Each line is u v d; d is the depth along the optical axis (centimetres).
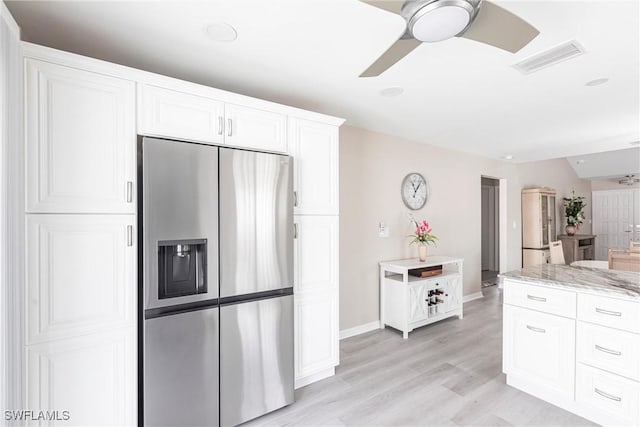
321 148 242
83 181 151
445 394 227
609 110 284
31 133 138
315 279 238
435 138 390
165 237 166
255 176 199
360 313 349
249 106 205
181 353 171
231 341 188
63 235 146
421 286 351
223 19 154
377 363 276
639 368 173
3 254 117
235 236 190
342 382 245
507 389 233
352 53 188
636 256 324
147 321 161
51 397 142
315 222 238
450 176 447
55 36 169
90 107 153
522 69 206
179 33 167
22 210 135
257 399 197
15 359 126
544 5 143
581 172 750
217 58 194
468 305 454
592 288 190
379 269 366
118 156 160
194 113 183
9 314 121
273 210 206
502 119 312
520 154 484
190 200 174
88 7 144
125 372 160
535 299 219
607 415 185
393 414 205
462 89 240
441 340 328
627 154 639
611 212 784
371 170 357
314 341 238
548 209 586
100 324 154
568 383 202
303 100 264
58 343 144
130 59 196
